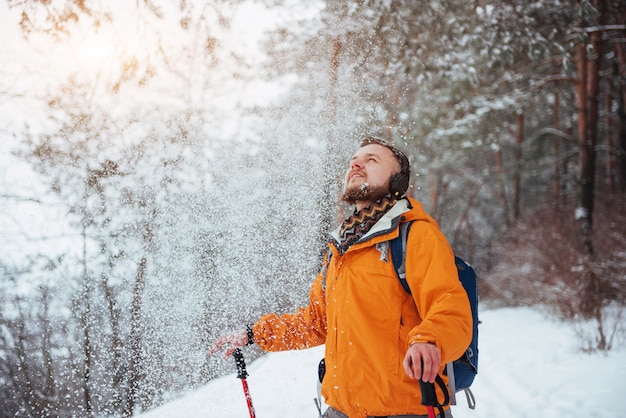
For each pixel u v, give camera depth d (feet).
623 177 41.86
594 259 27.84
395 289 5.39
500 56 27.37
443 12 24.71
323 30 16.11
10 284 13.16
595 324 22.86
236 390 12.39
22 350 13.20
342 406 5.47
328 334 5.84
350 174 6.08
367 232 5.68
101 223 13.09
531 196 64.69
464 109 41.70
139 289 12.87
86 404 12.84
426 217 5.67
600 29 29.91
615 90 43.96
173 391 12.72
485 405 13.69
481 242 64.08
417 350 4.57
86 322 12.90
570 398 13.51
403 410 5.22
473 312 5.49
